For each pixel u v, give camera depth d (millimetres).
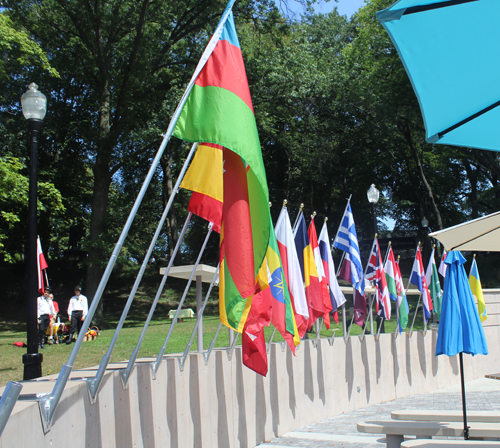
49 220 30797
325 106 28016
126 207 33188
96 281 21203
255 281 5176
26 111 7766
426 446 5070
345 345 10695
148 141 22719
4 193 18047
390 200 38344
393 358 12133
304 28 30594
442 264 13781
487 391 12469
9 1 20250
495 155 27672
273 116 27078
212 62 4746
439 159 34625
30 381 4254
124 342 13164
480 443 5086
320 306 9312
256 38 25641
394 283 12219
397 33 2385
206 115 4586
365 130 28266
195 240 37750
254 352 5871
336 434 8336
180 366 5781
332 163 31891
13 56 18906
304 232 9531
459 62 2512
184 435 5727
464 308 6672
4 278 31531
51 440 3027
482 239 6160
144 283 33750
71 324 15391
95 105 26078
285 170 33156
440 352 6578
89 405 3715
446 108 2711
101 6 21766
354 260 11023
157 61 23094
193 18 23406
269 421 8148
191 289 32812
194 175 6297
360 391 10969
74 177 29047
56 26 22172
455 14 2326
